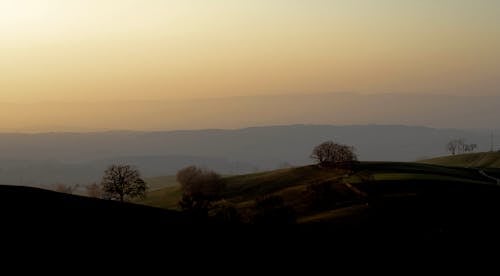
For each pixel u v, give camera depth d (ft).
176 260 144.25
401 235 205.77
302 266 154.10
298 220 313.32
